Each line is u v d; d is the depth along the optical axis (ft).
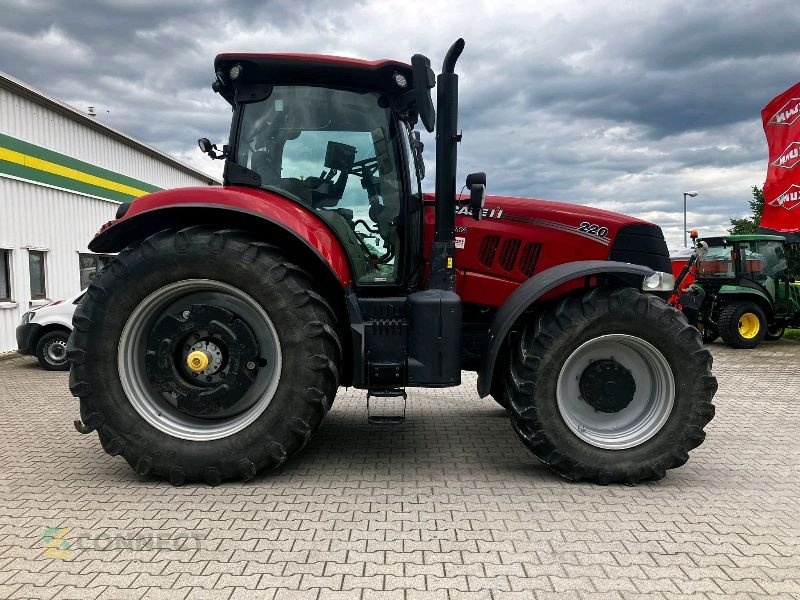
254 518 9.30
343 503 9.96
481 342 13.16
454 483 11.02
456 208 13.48
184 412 10.96
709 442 14.15
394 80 12.10
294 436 10.79
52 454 12.82
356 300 11.55
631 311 10.84
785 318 37.37
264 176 12.30
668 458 10.96
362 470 11.75
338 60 11.88
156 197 11.25
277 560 7.94
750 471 11.92
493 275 13.41
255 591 7.17
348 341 11.86
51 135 36.88
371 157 12.44
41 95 34.65
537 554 8.16
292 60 11.84
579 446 10.95
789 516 9.57
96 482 10.98
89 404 10.71
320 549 8.26
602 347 11.34
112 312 10.73
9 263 33.22
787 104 39.91
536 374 10.89
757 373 25.64
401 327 11.51
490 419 16.30
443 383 11.22
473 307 13.70
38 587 7.25
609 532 8.89
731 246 35.78
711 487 10.95
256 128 12.30
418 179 13.34
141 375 11.11
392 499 10.16
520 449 13.33
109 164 44.45
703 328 37.52
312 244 10.98
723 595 7.14
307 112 12.34
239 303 11.11
